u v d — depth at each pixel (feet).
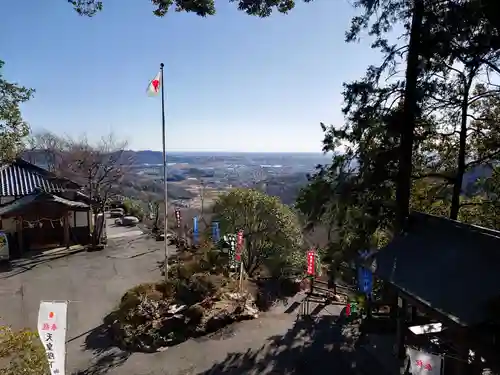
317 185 43.11
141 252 68.95
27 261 63.21
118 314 40.16
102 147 150.41
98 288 51.26
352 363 33.12
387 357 33.68
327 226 44.65
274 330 39.96
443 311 24.29
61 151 114.52
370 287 38.99
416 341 33.12
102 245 71.00
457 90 40.42
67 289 50.90
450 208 46.50
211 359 34.01
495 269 25.66
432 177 44.42
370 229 40.57
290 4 33.40
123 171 97.81
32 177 72.84
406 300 29.04
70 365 32.68
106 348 35.68
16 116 41.78
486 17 31.30
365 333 38.68
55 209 67.10
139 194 114.52
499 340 22.61
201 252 59.16
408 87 38.09
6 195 67.67
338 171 41.91
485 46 32.63
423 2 35.50
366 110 39.55
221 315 41.14
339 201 40.78
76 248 70.69
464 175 44.96
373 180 39.19
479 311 23.00
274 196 60.13
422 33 35.65
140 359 33.91
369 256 36.58
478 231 29.71
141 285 44.55
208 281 46.29
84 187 88.43
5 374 21.25
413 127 38.99
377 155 39.19
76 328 39.73
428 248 32.30
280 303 48.08
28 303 46.09
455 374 27.30
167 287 44.42
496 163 42.11
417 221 36.52
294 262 56.34
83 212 75.61
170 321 38.58
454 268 27.91
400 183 39.06
